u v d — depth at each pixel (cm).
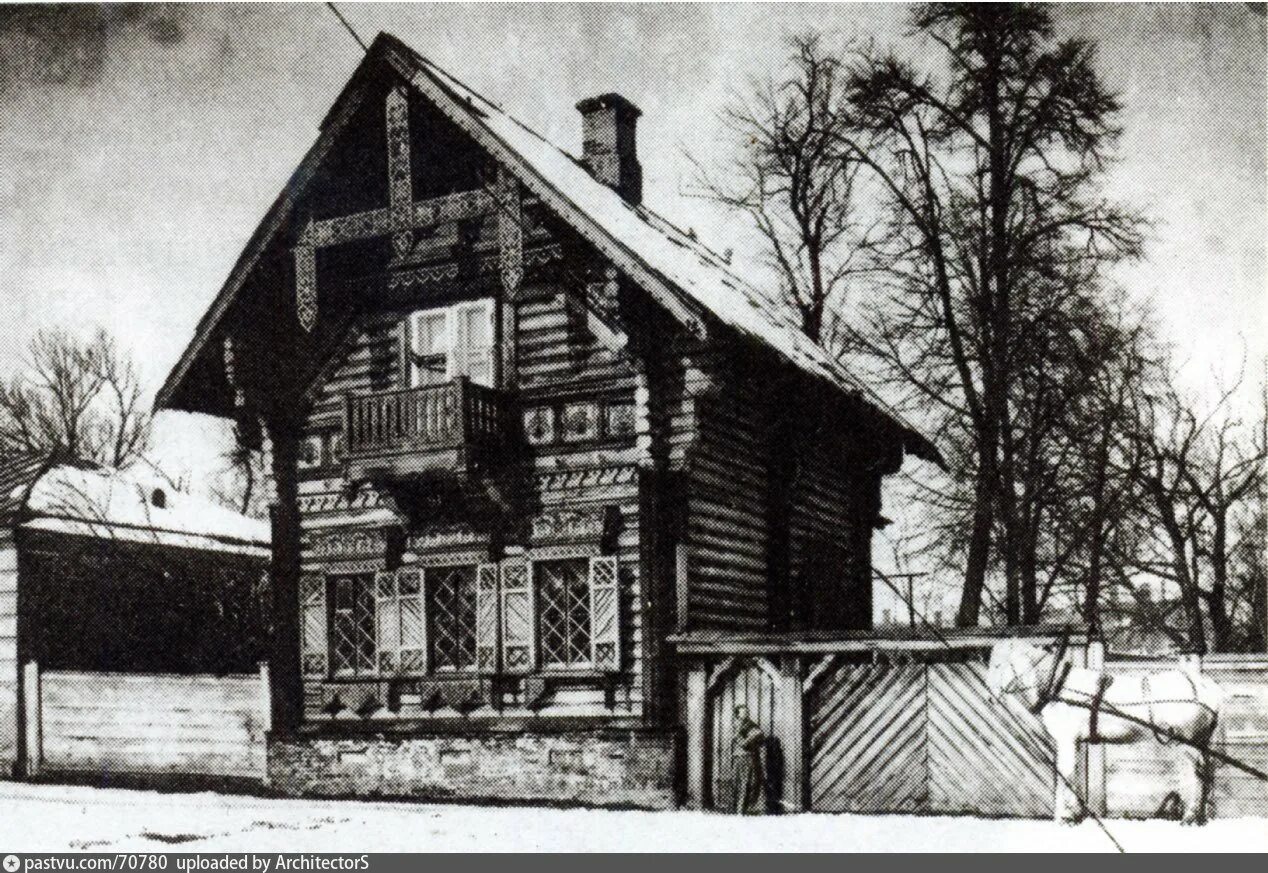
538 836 1571
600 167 2383
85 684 2308
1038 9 2392
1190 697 1499
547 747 1884
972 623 2367
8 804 1958
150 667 2578
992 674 1577
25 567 2391
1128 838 1453
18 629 2362
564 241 1927
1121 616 2819
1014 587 2444
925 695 1689
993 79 2422
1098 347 2422
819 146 2644
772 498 2156
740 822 1648
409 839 1577
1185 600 2486
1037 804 1617
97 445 3062
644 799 1806
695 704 1803
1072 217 2388
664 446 1870
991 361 2422
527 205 1928
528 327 1978
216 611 2727
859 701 1722
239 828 1677
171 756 2230
